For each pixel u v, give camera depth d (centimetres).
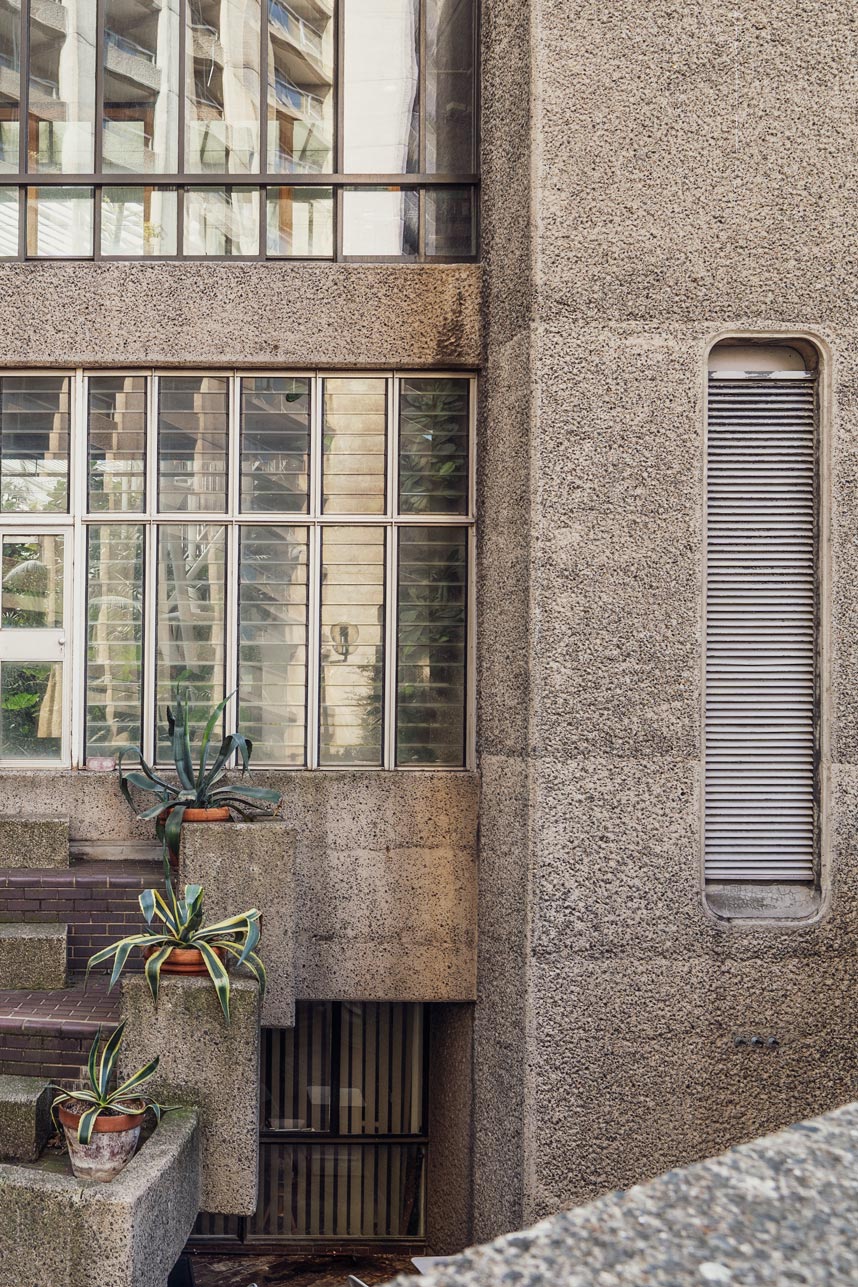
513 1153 466
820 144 467
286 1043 614
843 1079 462
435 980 534
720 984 460
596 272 464
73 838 543
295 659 555
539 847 457
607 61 462
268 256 553
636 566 464
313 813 535
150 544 553
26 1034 407
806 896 479
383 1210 612
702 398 468
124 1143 343
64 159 558
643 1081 456
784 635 484
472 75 555
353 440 555
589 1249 104
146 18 555
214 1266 584
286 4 555
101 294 538
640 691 462
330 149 557
